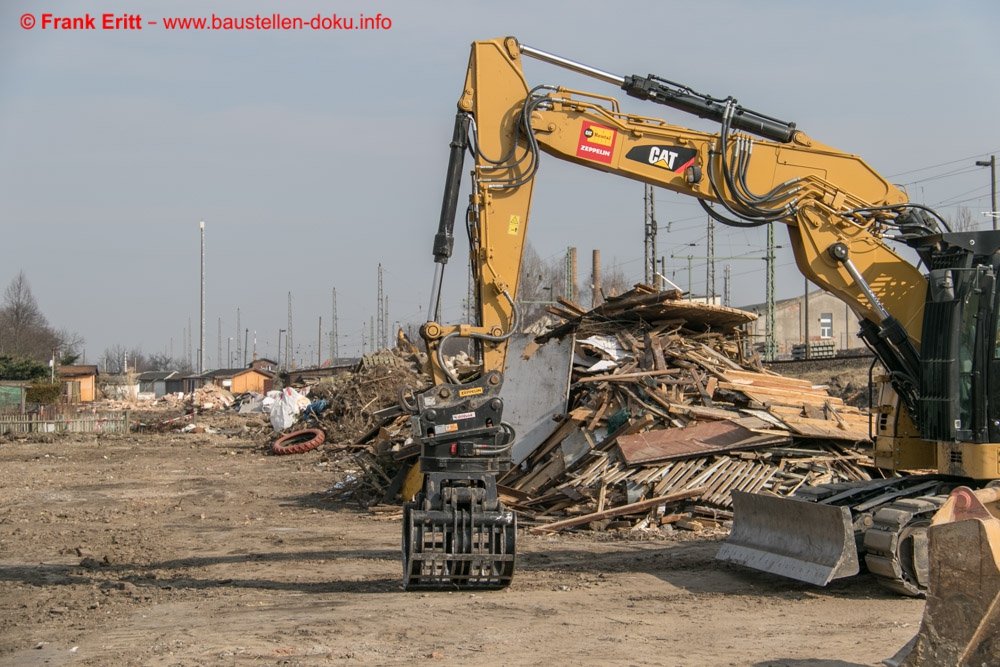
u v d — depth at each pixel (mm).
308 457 29953
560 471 16797
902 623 8898
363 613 9305
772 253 45469
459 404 10148
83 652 7969
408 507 10578
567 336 18781
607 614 9258
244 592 10523
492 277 10539
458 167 10656
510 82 10688
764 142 10914
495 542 10055
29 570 12109
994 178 33562
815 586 10641
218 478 24719
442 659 7598
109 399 82750
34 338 89750
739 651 7848
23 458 31156
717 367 18609
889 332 10789
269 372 94312
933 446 10992
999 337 9977
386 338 88500
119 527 16312
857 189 11062
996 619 6176
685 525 14914
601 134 10742
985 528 6262
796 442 16875
